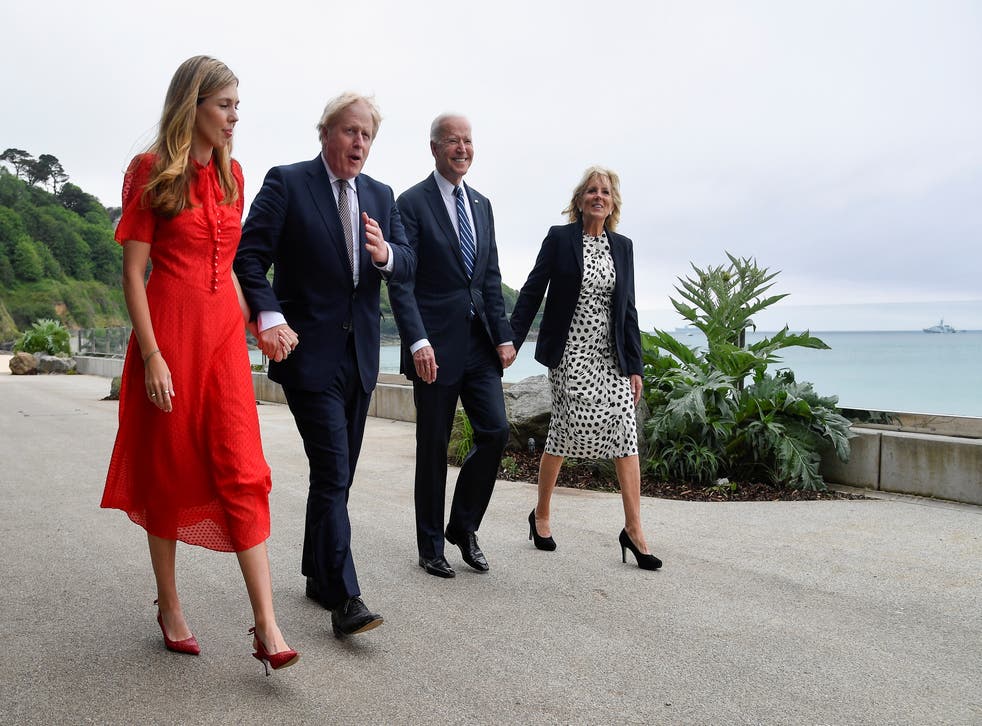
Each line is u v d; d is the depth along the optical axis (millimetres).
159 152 2424
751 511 5055
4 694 2359
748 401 5789
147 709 2271
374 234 3018
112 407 12750
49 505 5074
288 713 2264
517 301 4156
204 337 2500
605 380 3971
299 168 3111
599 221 4047
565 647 2803
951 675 2602
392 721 2225
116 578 3533
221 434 2484
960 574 3707
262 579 2471
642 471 6082
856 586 3531
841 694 2451
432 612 3158
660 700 2391
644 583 3562
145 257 2457
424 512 3713
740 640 2889
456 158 3730
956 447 5258
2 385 19234
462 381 3803
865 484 5711
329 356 3049
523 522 4777
